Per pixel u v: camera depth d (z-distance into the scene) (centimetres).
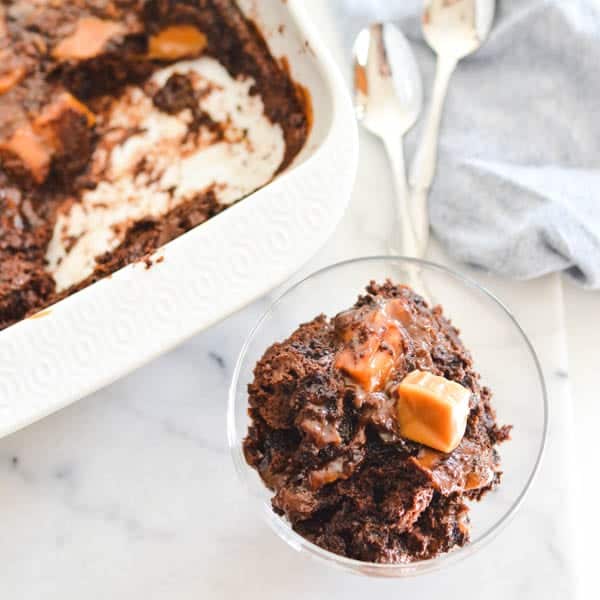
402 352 46
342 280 50
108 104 58
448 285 51
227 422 50
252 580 50
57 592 50
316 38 52
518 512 50
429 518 45
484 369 50
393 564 44
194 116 57
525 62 56
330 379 45
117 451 51
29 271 54
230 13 55
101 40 57
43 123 55
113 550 50
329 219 48
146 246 55
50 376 46
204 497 51
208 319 47
